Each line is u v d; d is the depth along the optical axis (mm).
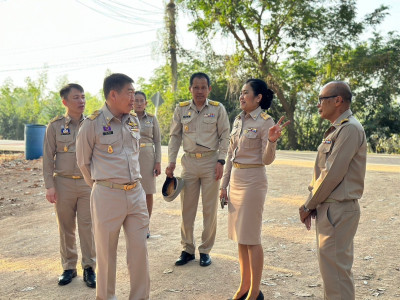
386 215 6238
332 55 25703
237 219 3633
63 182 4203
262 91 3646
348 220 2900
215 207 4684
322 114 3064
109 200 3293
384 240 5148
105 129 3334
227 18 23891
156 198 8086
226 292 3941
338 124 2938
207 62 27125
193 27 25109
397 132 25703
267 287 3977
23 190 9484
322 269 2955
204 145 4625
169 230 6102
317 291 3855
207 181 4629
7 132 49250
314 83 26422
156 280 4270
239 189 3633
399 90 25672
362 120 26531
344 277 2881
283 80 26203
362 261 4508
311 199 2988
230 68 25547
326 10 23938
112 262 3406
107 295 3383
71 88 4164
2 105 49875
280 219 6312
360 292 3779
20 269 4789
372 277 4094
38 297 3988
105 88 3377
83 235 4242
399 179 8883
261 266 3578
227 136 4668
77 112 4191
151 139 5809
